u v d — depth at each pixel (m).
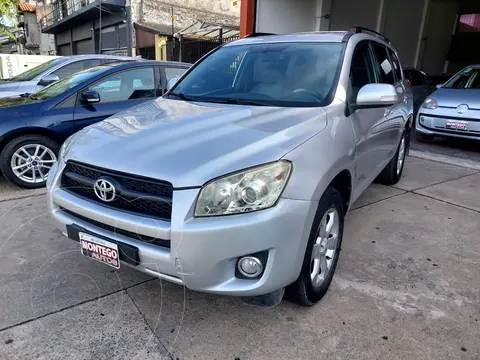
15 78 7.88
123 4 15.88
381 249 3.11
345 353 1.99
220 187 1.79
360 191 3.06
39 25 28.91
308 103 2.57
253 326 2.18
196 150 1.95
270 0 9.03
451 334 2.14
